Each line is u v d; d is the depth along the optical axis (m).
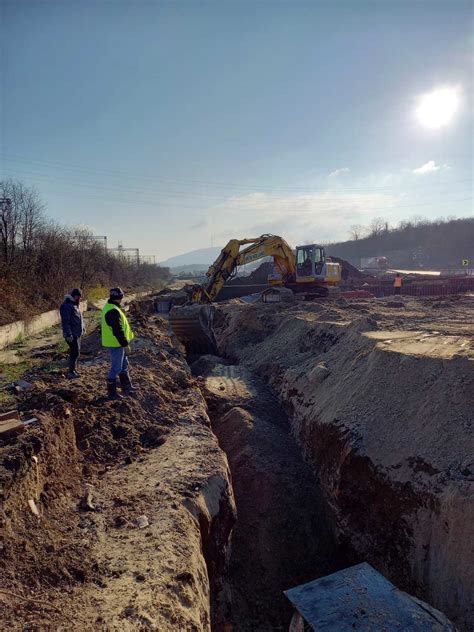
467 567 5.40
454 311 17.17
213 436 7.63
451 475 6.09
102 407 7.64
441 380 7.43
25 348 13.84
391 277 38.12
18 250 21.72
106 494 5.52
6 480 4.30
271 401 11.94
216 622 5.25
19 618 3.26
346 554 7.30
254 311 18.94
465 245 85.25
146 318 18.03
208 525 5.51
